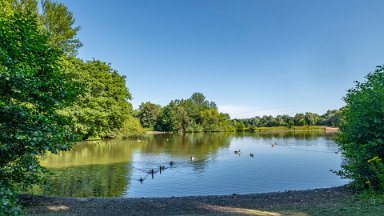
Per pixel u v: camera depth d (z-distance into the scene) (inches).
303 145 2025.1
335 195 500.1
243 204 467.2
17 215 232.5
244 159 1272.1
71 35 1624.0
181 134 3784.5
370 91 527.2
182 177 861.2
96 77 2055.9
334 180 835.4
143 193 669.9
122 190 692.7
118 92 2229.3
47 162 1088.8
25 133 288.5
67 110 1450.5
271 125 5856.3
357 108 534.6
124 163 1097.4
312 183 792.9
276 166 1081.4
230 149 1734.7
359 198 459.8
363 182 516.1
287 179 845.8
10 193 233.5
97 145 1843.0
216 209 436.1
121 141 2255.2
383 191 475.5
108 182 771.4
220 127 4776.1
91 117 1760.6
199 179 836.6
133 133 2891.2
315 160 1245.7
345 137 573.9
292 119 5777.6
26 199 486.3
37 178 447.5
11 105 286.8
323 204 440.8
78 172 895.1
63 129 391.2
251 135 3553.2
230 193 681.0
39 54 392.5
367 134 517.7
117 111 2097.7
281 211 411.2
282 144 2121.1
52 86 388.8
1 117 291.4
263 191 701.3
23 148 310.8
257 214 398.6
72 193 649.6
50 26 1534.2
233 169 1005.2
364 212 380.5
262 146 1952.5
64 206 451.2
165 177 856.3
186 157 1327.5
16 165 346.3
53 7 1558.8
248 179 840.3
